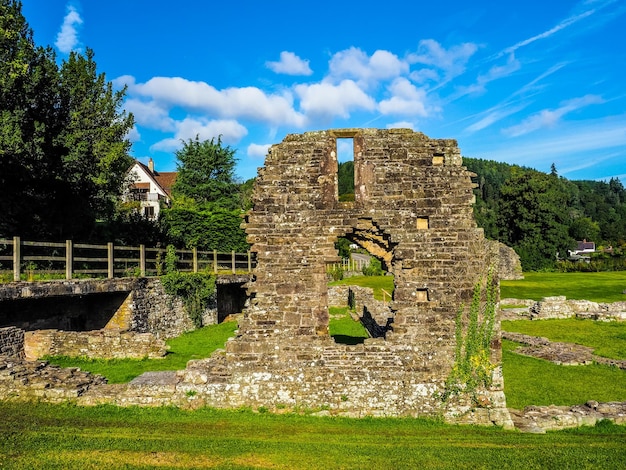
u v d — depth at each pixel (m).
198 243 35.56
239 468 8.30
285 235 12.67
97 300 21.73
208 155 56.62
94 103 30.92
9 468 7.70
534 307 31.11
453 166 12.70
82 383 12.62
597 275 57.69
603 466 8.71
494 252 12.54
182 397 12.23
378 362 12.32
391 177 12.71
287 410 12.17
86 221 26.55
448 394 12.15
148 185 62.56
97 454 8.62
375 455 9.23
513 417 12.48
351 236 13.09
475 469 8.52
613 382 15.91
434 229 12.57
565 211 72.31
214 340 23.11
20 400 12.04
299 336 12.45
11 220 22.28
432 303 12.44
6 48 21.89
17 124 20.80
